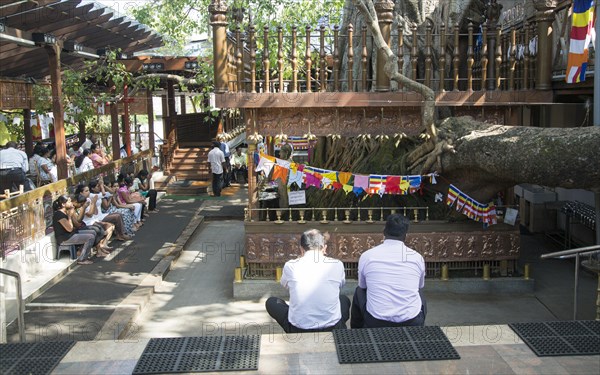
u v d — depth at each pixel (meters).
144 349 4.50
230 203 16.67
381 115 9.36
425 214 9.79
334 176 9.24
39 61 14.98
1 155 11.99
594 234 10.45
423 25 11.33
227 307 8.77
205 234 13.40
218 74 9.13
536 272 10.22
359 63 11.88
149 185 16.56
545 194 12.68
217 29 9.06
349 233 9.42
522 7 11.75
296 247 9.44
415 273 5.09
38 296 8.75
